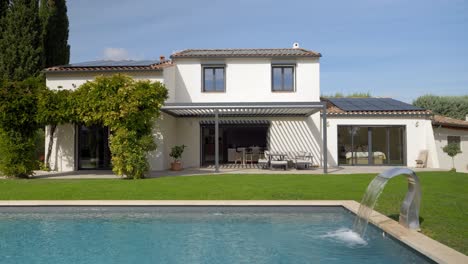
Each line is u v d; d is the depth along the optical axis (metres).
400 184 13.10
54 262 6.18
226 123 22.42
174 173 17.67
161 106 16.44
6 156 15.49
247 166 22.12
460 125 22.70
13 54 25.47
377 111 22.12
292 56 21.83
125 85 15.45
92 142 19.88
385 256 6.29
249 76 22.03
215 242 7.25
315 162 22.20
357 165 22.30
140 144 15.13
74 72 19.67
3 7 26.83
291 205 9.48
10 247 6.98
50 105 15.65
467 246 5.87
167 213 9.40
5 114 15.34
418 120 22.08
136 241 7.34
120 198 10.48
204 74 22.14
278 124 22.34
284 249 6.79
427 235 6.56
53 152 19.66
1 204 9.45
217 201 9.75
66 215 9.29
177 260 6.28
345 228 8.16
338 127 22.36
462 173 17.16
